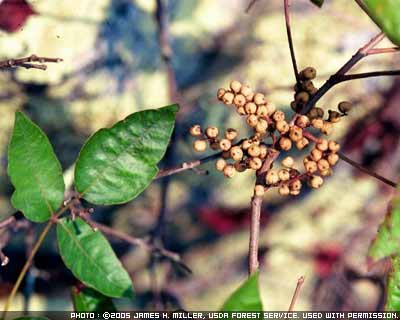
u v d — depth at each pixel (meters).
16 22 0.77
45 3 0.79
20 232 0.91
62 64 0.83
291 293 1.00
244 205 1.02
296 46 0.94
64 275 0.92
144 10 0.89
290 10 0.95
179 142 0.95
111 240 0.96
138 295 0.94
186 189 1.00
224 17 0.96
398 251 0.37
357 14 0.94
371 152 0.97
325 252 0.99
